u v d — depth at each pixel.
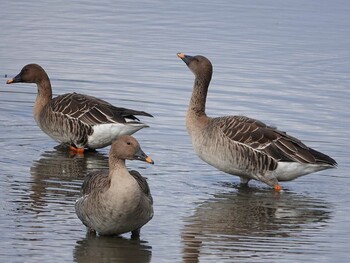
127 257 12.10
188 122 16.88
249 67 25.98
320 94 23.34
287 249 12.75
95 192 12.28
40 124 18.77
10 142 18.55
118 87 23.22
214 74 24.98
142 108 21.34
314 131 19.94
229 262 12.08
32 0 35.88
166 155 17.89
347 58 27.61
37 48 27.30
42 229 13.07
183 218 14.04
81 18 32.56
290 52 28.16
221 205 14.91
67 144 18.55
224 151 16.12
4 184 15.37
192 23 32.28
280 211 14.75
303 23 32.81
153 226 13.54
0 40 28.19
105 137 18.12
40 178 15.91
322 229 13.82
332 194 15.95
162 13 34.19
